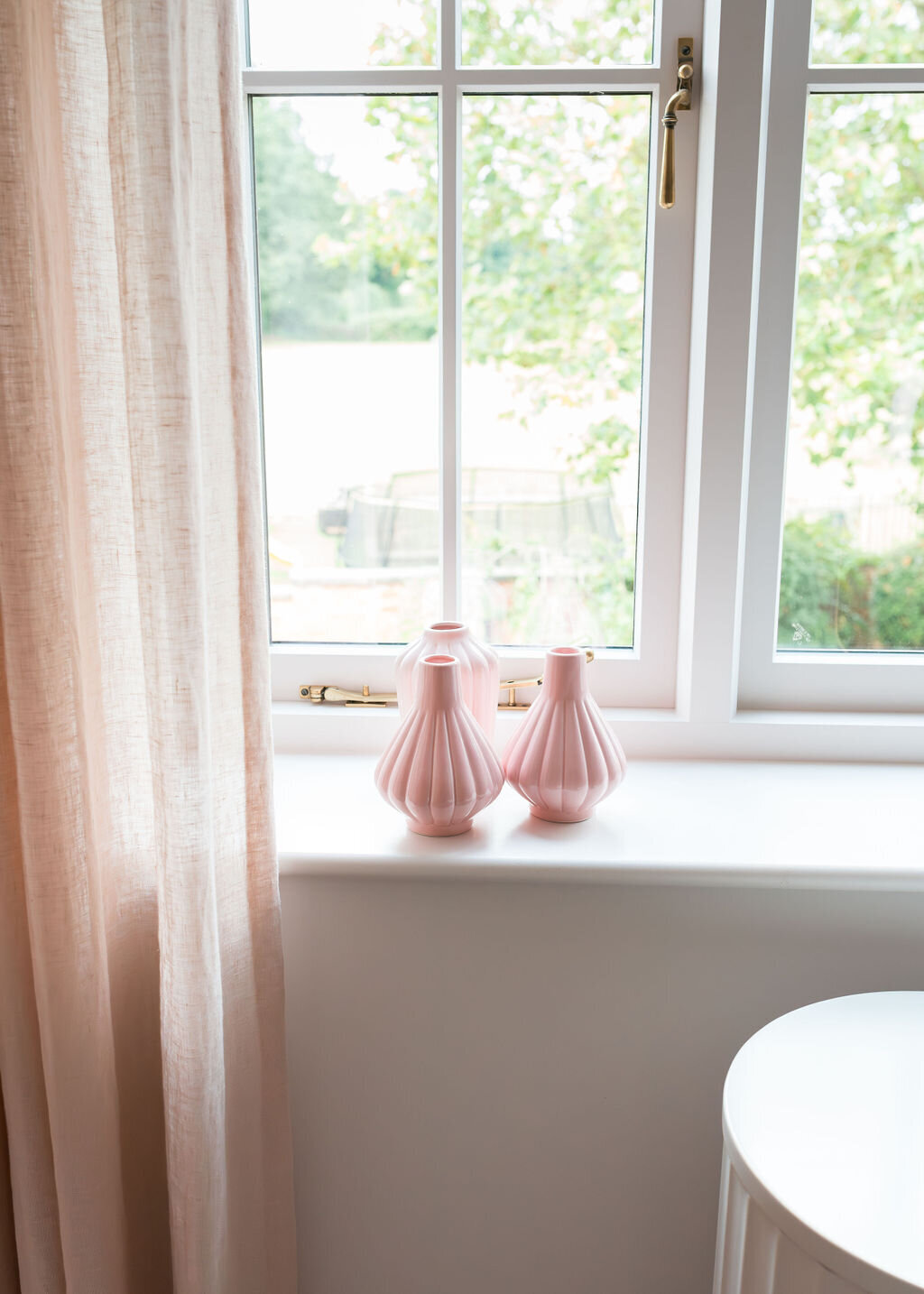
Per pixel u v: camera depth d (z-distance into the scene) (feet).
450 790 2.87
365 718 3.68
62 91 2.33
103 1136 2.62
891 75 3.18
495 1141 3.19
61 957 2.47
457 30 3.28
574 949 3.00
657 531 3.59
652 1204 3.21
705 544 3.41
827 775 3.49
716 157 3.11
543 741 3.00
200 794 2.45
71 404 2.47
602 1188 3.21
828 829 3.04
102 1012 2.57
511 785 3.15
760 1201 2.02
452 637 3.17
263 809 2.72
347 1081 3.17
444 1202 3.25
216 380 2.52
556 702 3.00
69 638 2.36
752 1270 2.09
